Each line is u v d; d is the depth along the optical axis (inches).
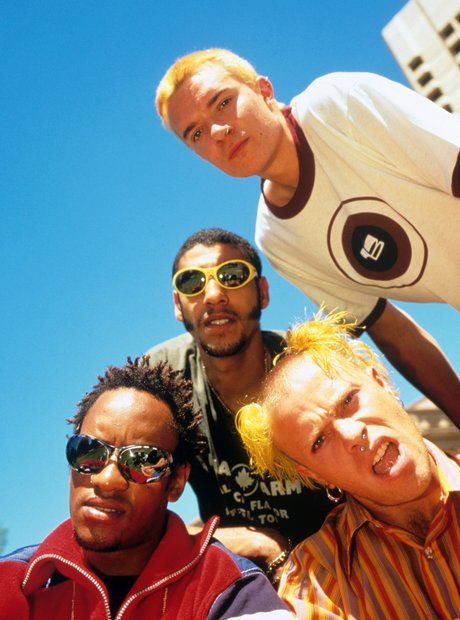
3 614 29.2
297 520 41.4
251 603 28.3
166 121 41.7
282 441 33.0
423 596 29.5
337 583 30.4
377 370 34.1
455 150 33.8
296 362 33.5
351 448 30.7
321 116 38.3
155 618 29.3
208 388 44.1
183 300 44.1
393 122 35.6
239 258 44.3
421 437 32.1
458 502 30.6
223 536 38.3
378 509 31.3
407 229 37.7
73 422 34.1
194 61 39.7
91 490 30.6
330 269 42.1
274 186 41.9
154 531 31.5
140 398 33.0
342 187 38.6
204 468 43.1
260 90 40.1
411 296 41.0
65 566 30.0
